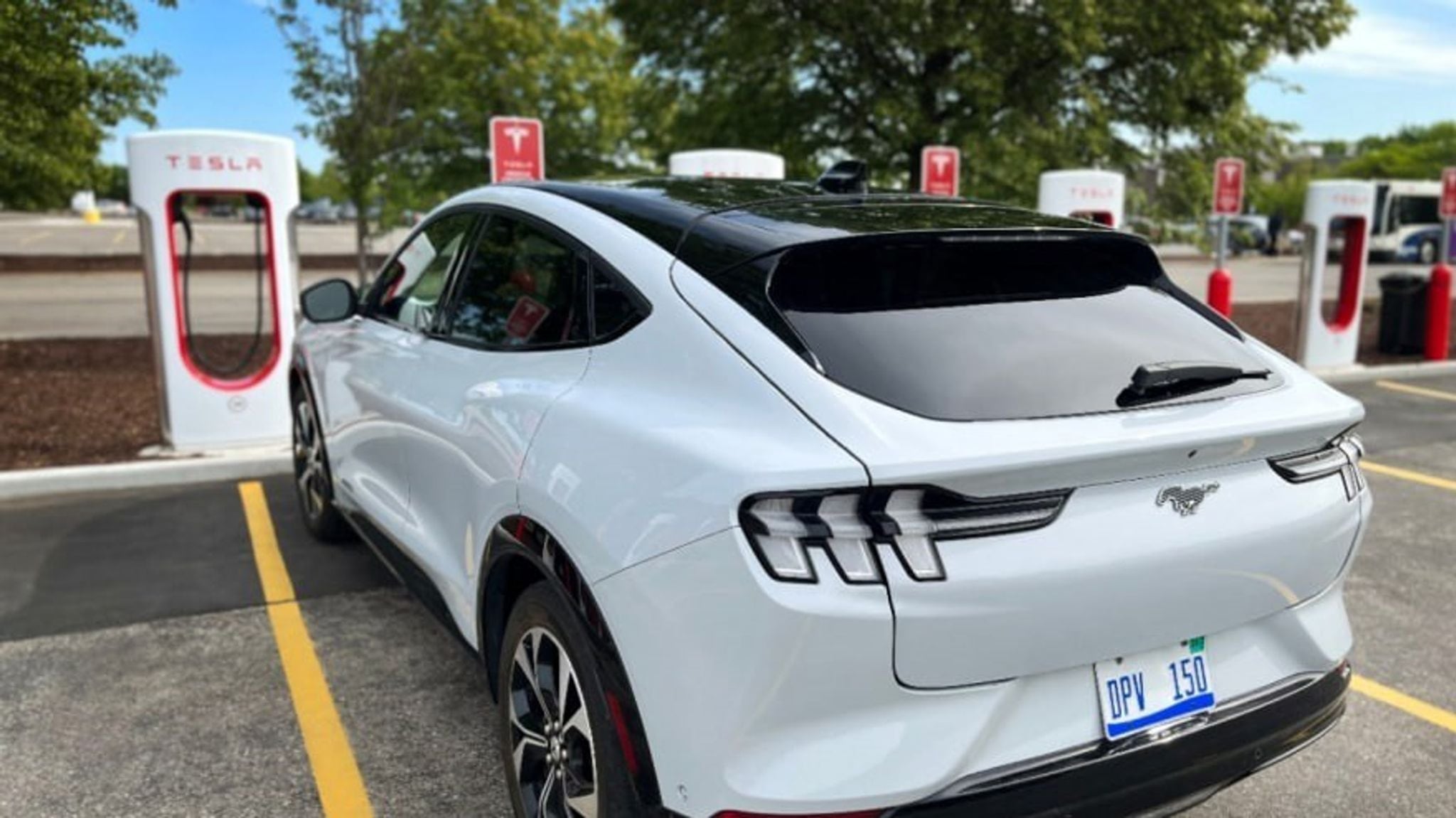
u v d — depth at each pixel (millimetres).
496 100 15336
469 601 2889
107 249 29969
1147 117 12898
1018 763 1974
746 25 11625
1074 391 2160
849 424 1918
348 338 4211
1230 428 2127
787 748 1844
